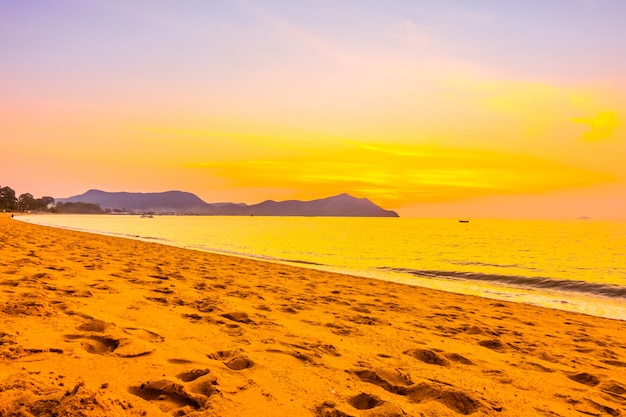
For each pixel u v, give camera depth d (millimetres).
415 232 69750
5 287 5648
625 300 11633
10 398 2240
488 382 3811
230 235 46625
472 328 6254
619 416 3252
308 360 3885
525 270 18969
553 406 3344
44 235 22375
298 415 2652
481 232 73875
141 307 5445
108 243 19969
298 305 7039
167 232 51906
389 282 12555
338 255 24297
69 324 4113
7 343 3254
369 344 4812
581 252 30656
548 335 6527
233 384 3012
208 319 5168
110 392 2461
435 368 4094
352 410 2797
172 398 2664
